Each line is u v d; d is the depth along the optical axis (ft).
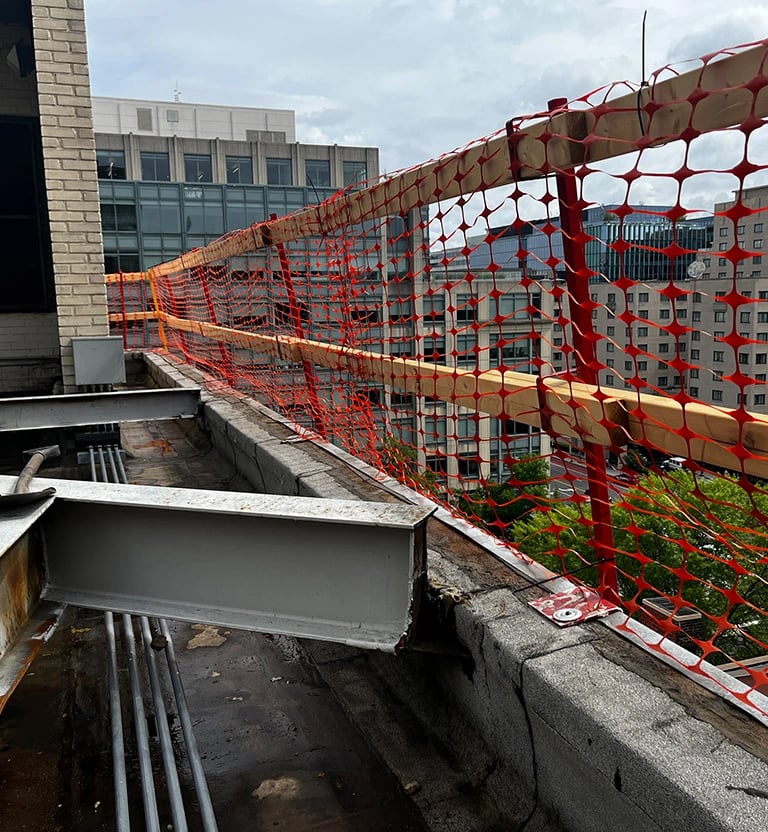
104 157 147.43
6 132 23.49
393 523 5.85
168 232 125.08
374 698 8.12
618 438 5.85
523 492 7.50
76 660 9.16
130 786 6.95
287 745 7.48
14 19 21.77
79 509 6.84
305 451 13.01
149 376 30.37
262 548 6.39
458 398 8.06
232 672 8.85
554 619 6.53
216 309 21.48
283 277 14.15
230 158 155.12
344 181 162.40
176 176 151.53
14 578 6.31
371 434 11.57
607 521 6.55
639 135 5.09
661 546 36.94
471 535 8.51
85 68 18.21
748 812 4.28
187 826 5.85
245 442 14.51
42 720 7.97
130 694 8.43
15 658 5.97
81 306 18.90
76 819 6.57
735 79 4.38
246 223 129.29
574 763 5.50
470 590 7.18
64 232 18.56
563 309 6.76
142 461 18.10
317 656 9.06
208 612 6.62
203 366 23.99
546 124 5.94
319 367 14.53
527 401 6.84
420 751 7.19
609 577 6.72
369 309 10.44
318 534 6.20
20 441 19.01
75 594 6.88
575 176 5.61
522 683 5.97
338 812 6.56
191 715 8.02
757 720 5.09
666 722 5.13
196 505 6.37
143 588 6.79
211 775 7.09
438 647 6.79
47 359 24.64
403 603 6.06
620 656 5.98
